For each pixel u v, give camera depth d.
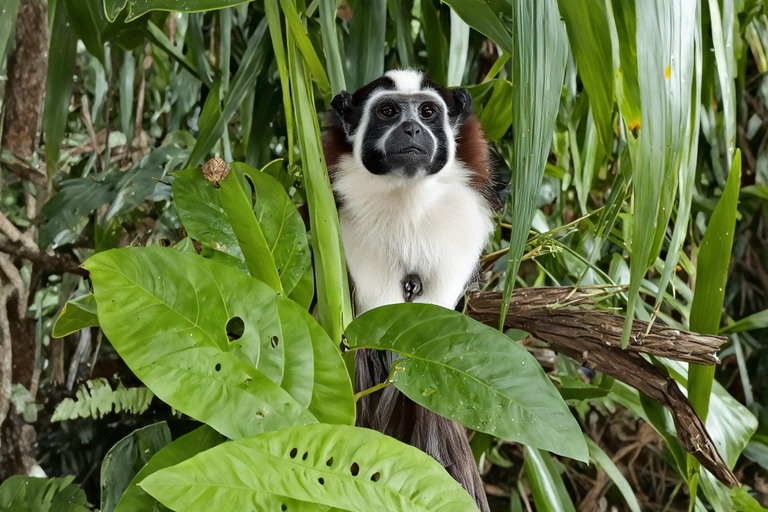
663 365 0.43
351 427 0.31
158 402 0.55
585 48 0.37
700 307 0.38
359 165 0.47
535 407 0.33
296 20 0.35
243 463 0.30
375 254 0.46
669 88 0.32
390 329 0.34
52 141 0.48
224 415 0.31
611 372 0.40
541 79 0.32
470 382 0.33
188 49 0.51
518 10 0.31
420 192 0.46
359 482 0.31
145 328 0.31
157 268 0.32
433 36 0.53
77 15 0.46
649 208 0.32
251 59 0.48
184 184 0.37
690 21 0.32
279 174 0.47
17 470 0.55
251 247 0.35
